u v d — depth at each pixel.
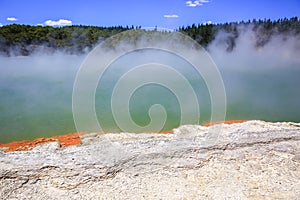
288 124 9.97
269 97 15.78
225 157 7.00
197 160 6.82
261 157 7.03
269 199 5.54
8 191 5.60
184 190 5.82
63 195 5.59
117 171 6.34
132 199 5.54
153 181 6.09
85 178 6.04
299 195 5.66
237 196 5.64
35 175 6.03
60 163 6.46
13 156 6.77
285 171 6.50
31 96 15.98
